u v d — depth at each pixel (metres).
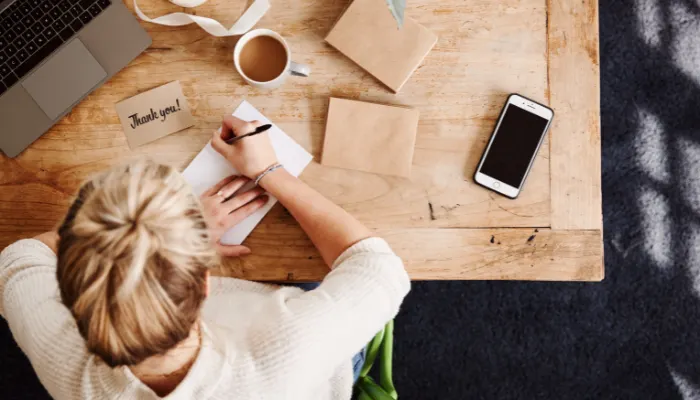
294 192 0.98
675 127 1.72
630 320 1.71
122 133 1.04
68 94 1.03
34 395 1.66
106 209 0.56
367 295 0.81
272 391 0.71
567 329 1.71
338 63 1.04
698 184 1.71
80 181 1.04
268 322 0.75
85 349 0.76
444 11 1.03
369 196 1.03
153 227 0.55
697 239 1.71
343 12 1.03
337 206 0.97
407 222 1.02
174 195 0.58
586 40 1.03
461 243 1.02
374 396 1.01
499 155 1.02
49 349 0.79
